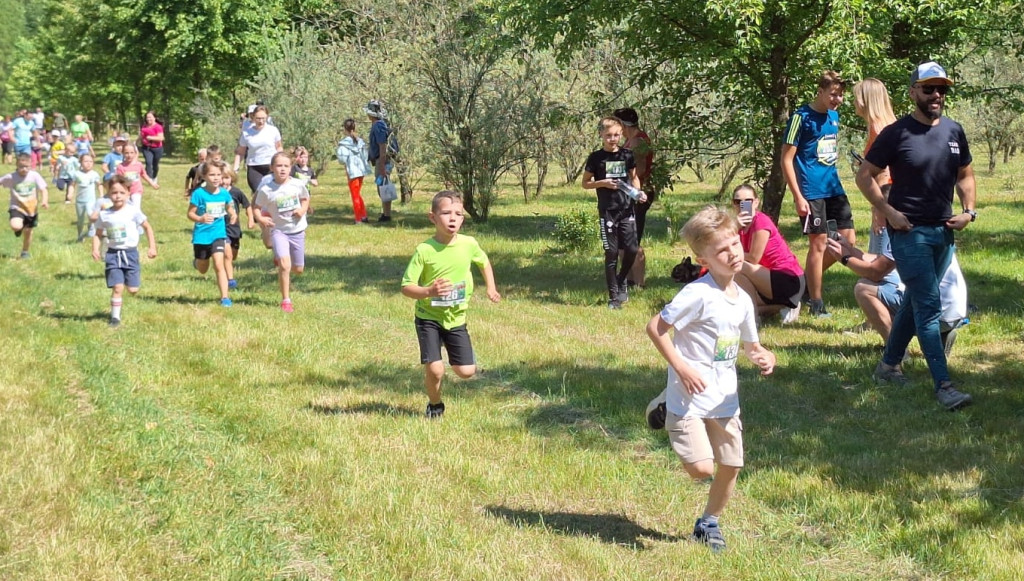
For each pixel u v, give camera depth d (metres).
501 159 19.80
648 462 5.95
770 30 13.76
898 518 4.95
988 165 34.84
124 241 9.62
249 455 5.93
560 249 15.26
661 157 15.15
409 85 20.00
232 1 41.06
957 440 6.12
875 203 7.03
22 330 9.19
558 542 4.78
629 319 10.10
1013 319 9.09
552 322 9.96
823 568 4.52
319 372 7.94
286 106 28.56
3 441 5.95
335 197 25.80
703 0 12.88
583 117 17.94
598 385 7.47
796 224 18.83
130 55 43.62
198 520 4.99
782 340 8.85
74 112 68.12
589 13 13.88
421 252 6.45
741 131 14.48
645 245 15.77
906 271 6.97
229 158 32.78
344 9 27.78
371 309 10.59
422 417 6.74
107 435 6.19
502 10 14.86
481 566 4.47
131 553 4.57
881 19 13.41
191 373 7.88
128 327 9.55
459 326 6.71
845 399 7.11
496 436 6.37
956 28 15.79
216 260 10.83
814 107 9.41
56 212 21.12
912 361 7.90
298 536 4.88
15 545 4.65
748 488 5.43
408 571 4.46
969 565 4.42
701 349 4.52
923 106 6.91
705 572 4.47
